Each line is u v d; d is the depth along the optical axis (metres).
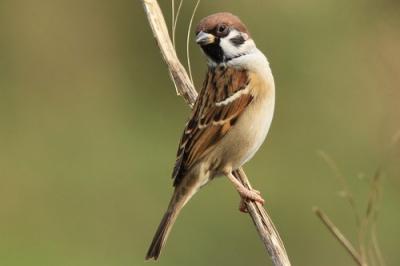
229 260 13.53
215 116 8.12
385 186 13.48
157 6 8.63
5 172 15.14
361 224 7.78
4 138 16.20
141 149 16.05
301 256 13.95
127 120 16.88
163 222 7.96
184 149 8.12
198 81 16.81
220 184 14.40
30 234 13.73
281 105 16.38
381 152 14.00
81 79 17.53
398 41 15.79
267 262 13.56
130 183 14.95
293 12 17.02
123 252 13.52
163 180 15.09
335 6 16.89
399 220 13.56
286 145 15.88
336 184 14.82
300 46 16.81
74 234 13.77
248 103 8.15
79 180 15.04
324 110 16.03
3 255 13.28
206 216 13.92
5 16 17.73
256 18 17.02
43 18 17.78
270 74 8.27
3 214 14.17
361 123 15.22
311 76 16.52
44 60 17.59
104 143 16.19
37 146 16.05
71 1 17.92
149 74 17.59
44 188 14.85
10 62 17.53
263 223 7.84
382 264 7.69
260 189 14.87
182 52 16.92
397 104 14.22
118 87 17.47
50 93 17.30
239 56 8.16
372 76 15.09
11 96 17.12
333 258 13.76
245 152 8.25
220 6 16.98
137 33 17.80
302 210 14.45
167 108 17.22
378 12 16.59
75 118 16.81
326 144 15.66
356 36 16.30
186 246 13.50
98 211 14.30
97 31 17.80
